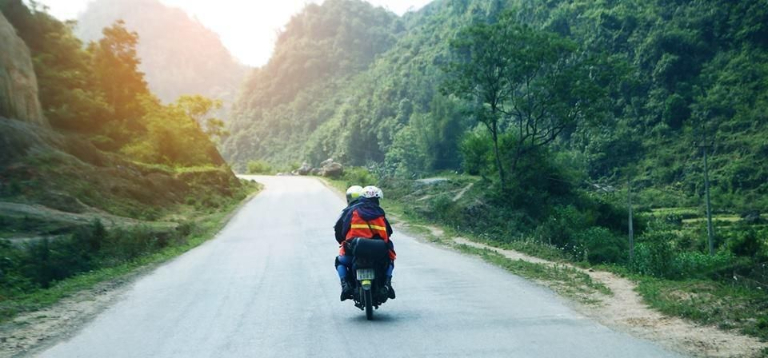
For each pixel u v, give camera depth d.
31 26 52.72
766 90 87.94
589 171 84.44
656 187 78.31
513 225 34.47
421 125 108.06
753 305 7.34
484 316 7.54
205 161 56.47
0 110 33.47
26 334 7.79
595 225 42.03
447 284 10.34
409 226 24.84
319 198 44.44
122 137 51.56
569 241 29.64
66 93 49.28
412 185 46.41
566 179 44.62
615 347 5.87
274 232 24.06
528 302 8.45
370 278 7.43
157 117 55.44
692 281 9.41
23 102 35.47
